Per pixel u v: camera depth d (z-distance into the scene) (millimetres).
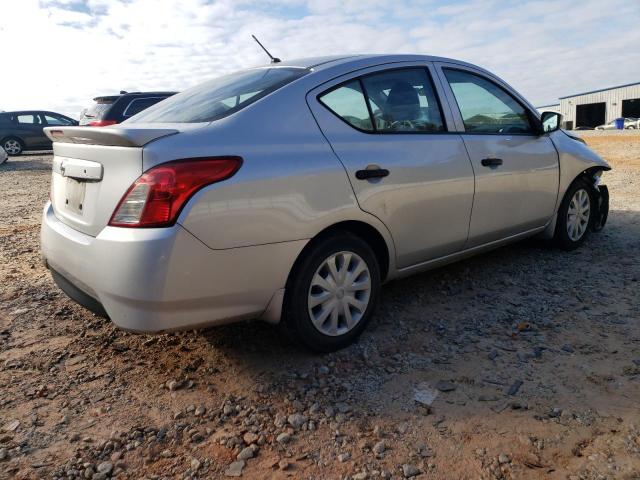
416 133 3453
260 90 3043
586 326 3348
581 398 2578
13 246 5961
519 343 3172
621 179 9414
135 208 2426
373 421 2480
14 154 20578
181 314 2518
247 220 2594
